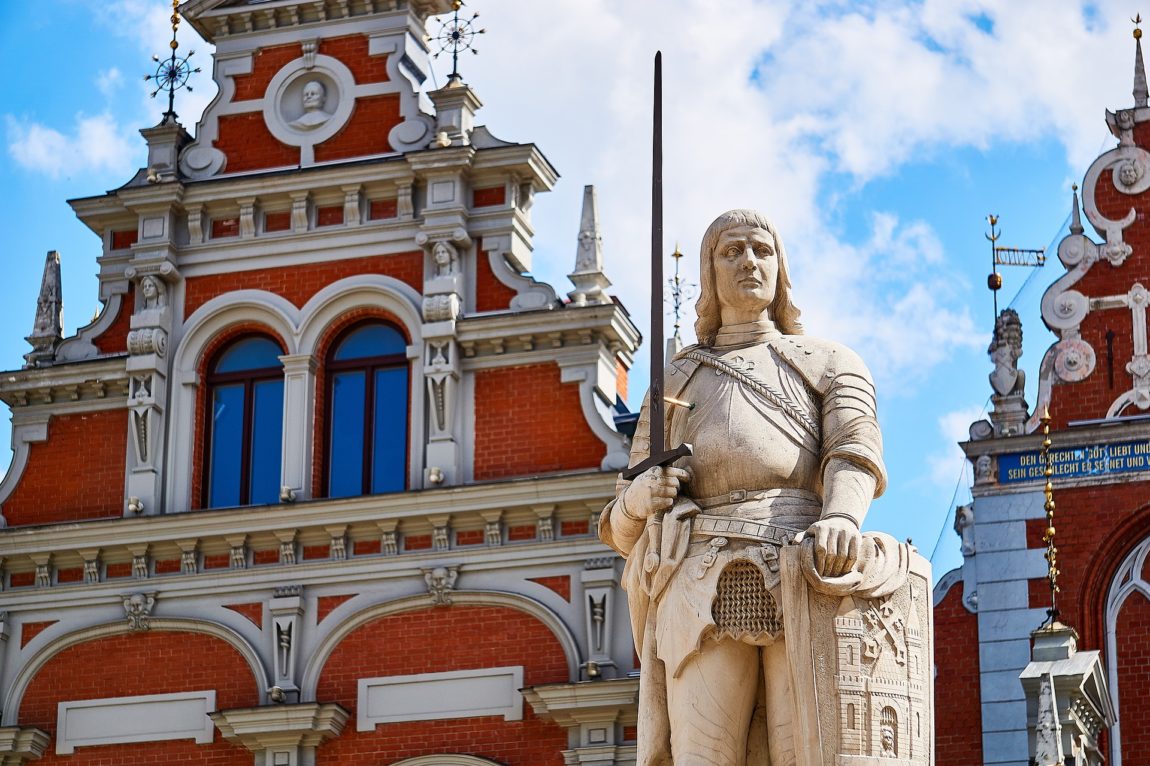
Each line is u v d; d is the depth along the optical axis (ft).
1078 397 103.45
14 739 102.58
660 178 33.58
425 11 111.86
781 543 32.37
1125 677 99.09
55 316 109.91
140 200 108.78
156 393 106.42
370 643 101.50
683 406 33.88
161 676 103.14
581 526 100.68
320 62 110.11
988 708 100.01
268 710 100.12
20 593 105.40
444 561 101.35
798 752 31.71
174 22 112.06
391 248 106.52
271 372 106.63
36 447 108.06
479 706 99.30
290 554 103.04
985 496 103.09
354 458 104.32
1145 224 104.68
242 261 107.96
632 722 97.30
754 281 34.37
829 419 33.55
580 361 103.35
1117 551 100.94
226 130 110.22
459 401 103.96
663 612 32.91
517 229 106.63
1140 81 107.14
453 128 107.24
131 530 104.37
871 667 31.76
